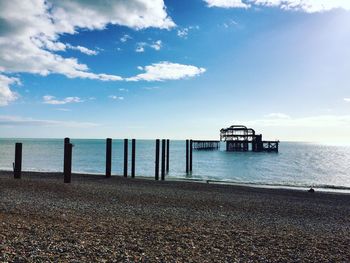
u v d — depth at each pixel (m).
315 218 16.33
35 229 10.44
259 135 107.06
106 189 22.55
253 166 63.59
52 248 8.38
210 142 122.56
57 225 11.32
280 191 27.30
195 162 72.12
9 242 8.68
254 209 17.89
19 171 27.27
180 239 10.20
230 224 13.58
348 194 27.09
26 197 17.94
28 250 8.11
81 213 14.30
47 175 33.53
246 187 29.20
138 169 55.31
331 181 43.81
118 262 7.63
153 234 10.70
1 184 22.16
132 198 19.38
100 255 8.03
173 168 57.78
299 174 51.72
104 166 59.19
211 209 17.27
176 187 26.78
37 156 84.94
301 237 11.61
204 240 10.24
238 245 9.88
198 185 28.98
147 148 158.25
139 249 8.80
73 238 9.52
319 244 10.61
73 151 116.00
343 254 9.50
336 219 16.33
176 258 8.20
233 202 19.73
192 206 17.84
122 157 87.75
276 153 106.50
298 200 22.55
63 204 16.36
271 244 10.23
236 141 109.12
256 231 12.25
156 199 19.47
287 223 14.62
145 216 14.42
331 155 115.62
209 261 8.15
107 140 32.66
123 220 13.19
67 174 25.84
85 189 21.94
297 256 9.05
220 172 51.56
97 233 10.42
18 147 27.20
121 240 9.66
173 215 15.02
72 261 7.47
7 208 14.38
